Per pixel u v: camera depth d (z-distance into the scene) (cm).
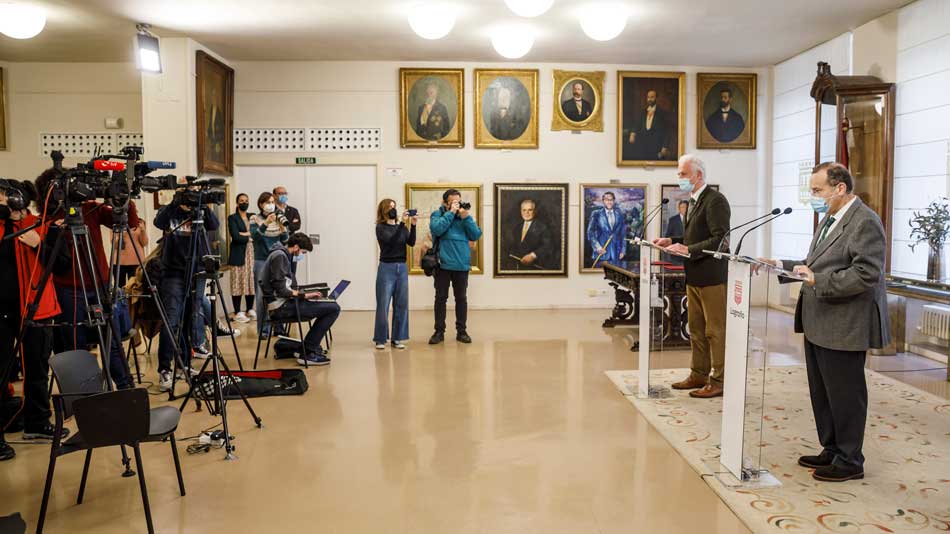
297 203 992
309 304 661
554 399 538
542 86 1002
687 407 509
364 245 1002
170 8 707
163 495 359
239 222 908
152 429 335
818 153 784
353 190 998
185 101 830
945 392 557
